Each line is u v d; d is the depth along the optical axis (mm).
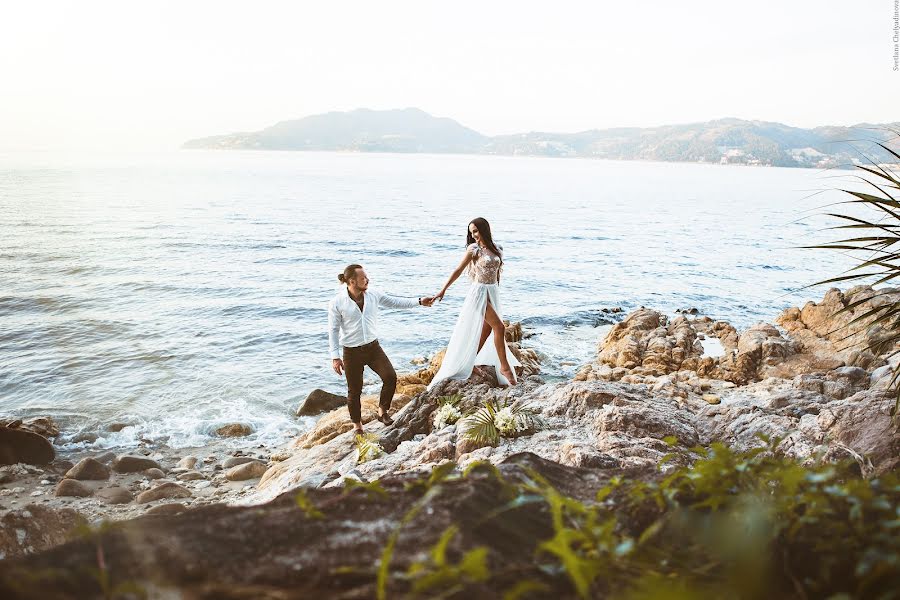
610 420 6676
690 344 15586
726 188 160500
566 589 1152
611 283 32344
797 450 5305
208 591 1080
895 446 4746
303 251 44469
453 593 1074
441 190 128375
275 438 12711
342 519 1347
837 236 56625
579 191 134375
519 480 1659
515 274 34781
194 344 20016
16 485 9836
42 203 78000
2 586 998
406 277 36031
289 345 20391
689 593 950
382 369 8734
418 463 6676
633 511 1503
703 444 6676
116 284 30297
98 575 1016
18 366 17312
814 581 1208
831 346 13562
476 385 8391
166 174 171750
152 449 12023
